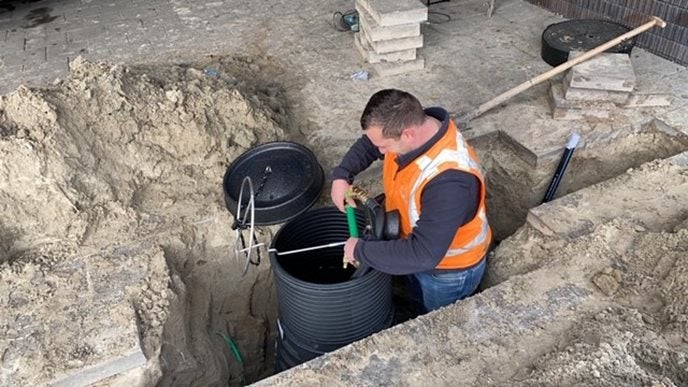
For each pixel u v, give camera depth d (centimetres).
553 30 395
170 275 242
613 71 316
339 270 263
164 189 287
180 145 293
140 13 518
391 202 228
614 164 319
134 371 207
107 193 267
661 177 264
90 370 199
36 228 252
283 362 249
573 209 251
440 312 199
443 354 185
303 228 243
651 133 317
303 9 507
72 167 256
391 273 202
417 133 193
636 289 204
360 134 332
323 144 325
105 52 445
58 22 507
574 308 199
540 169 309
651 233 224
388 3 387
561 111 326
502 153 324
